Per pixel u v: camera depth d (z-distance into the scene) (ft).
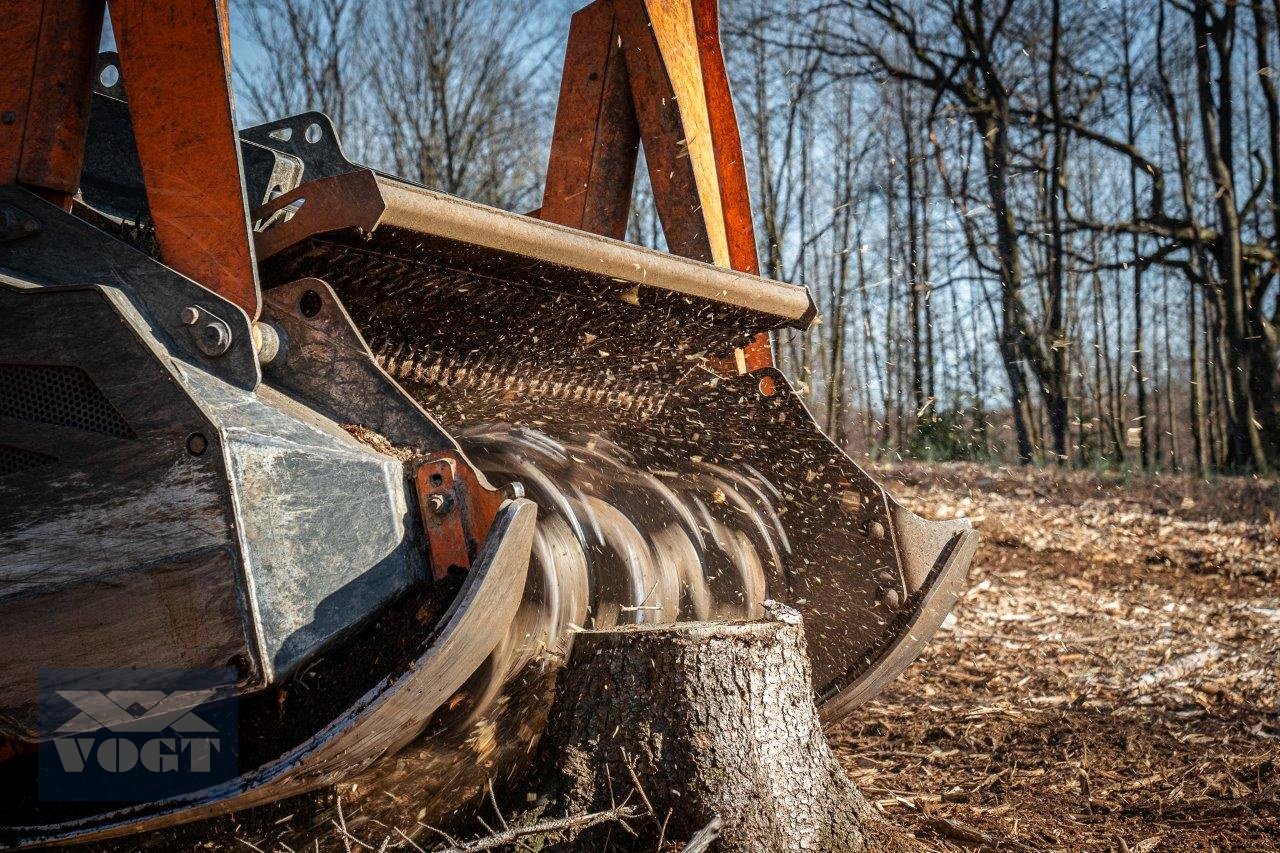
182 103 8.69
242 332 8.06
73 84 9.18
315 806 8.89
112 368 7.65
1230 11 69.56
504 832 8.53
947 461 67.51
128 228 11.02
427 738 9.27
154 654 7.35
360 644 8.14
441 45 80.12
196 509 7.32
